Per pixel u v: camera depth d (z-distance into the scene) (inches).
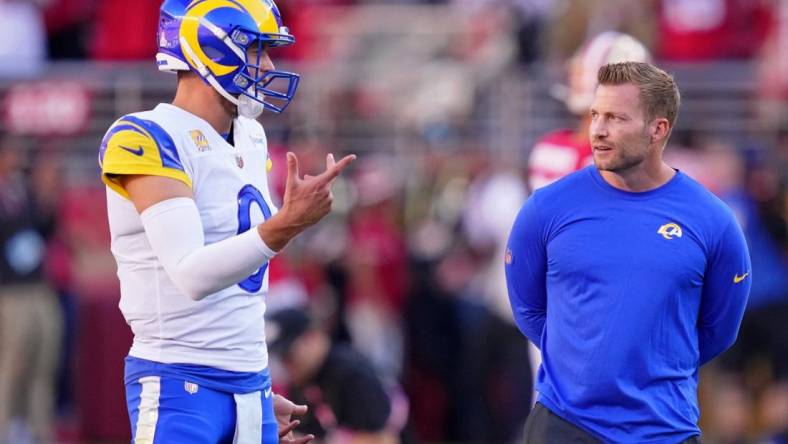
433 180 1488.7
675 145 1475.1
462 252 1429.6
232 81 655.1
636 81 656.4
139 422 656.4
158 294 653.3
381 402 967.0
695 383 685.9
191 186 646.5
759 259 1349.7
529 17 1654.8
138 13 1644.9
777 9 1595.7
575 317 670.5
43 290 1425.9
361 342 1409.9
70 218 1462.8
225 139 673.6
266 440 682.8
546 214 684.1
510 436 1373.0
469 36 1697.8
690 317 671.8
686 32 1640.0
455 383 1398.9
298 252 1413.6
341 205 1462.8
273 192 1413.6
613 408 664.4
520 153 1497.3
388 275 1433.3
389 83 1551.4
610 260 662.5
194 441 649.0
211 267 621.0
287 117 1504.7
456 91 1535.4
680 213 666.8
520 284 703.7
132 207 650.2
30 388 1422.2
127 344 1429.6
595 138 660.7
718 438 1337.4
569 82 1039.6
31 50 1674.5
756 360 1343.5
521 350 1371.8
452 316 1407.5
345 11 1771.7
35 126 1529.3
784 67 1494.8
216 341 658.2
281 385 1020.5
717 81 1492.4
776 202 1390.3
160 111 657.0
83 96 1530.5
